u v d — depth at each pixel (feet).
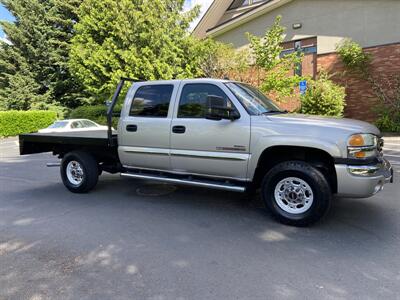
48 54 84.84
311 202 13.91
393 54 44.24
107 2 57.31
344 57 46.98
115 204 18.10
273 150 14.80
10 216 16.61
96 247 12.69
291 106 48.24
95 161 20.31
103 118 62.54
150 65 50.67
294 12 52.11
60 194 20.63
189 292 9.50
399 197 18.11
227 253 11.92
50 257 11.96
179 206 17.52
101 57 56.34
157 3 53.16
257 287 9.68
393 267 10.71
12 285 10.15
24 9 84.84
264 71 45.83
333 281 9.94
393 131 42.55
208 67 49.78
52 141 20.84
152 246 12.65
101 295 9.47
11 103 84.58
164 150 17.21
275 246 12.42
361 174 13.01
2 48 85.97
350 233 13.50
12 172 28.81
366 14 45.78
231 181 15.99
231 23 57.11
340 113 43.27
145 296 9.36
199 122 16.03
